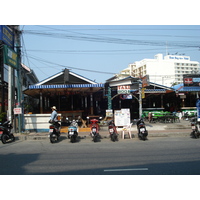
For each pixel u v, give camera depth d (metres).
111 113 15.13
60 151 8.04
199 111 15.71
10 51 11.04
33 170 5.48
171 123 16.58
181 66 84.19
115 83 17.72
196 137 11.16
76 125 10.68
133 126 15.27
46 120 13.11
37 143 10.11
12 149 8.59
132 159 6.56
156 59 75.81
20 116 12.52
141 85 16.28
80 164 6.02
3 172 5.34
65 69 14.59
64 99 19.45
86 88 15.30
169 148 8.41
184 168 5.53
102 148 8.61
